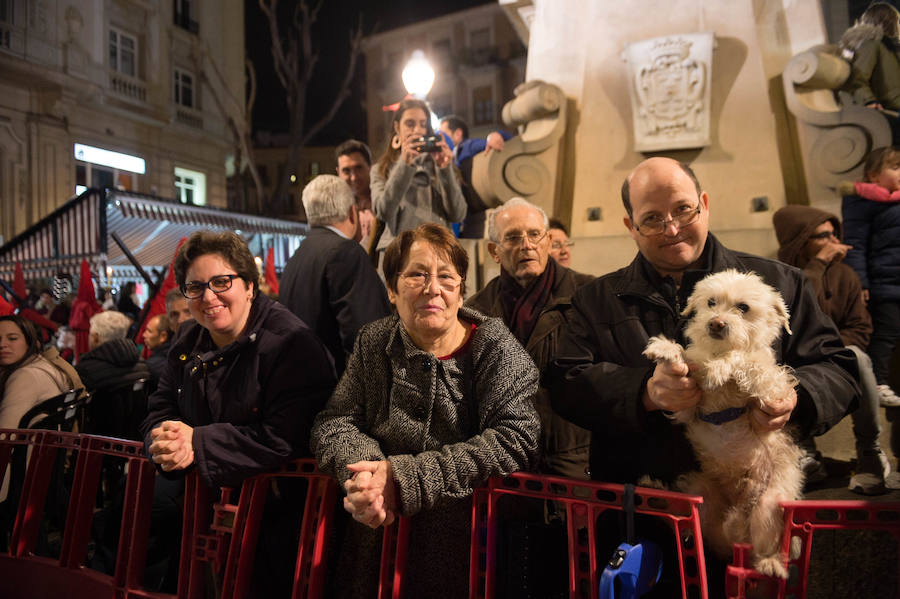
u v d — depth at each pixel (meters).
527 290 2.83
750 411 1.71
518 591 1.96
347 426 2.07
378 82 40.16
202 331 2.59
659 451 2.01
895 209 3.53
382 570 2.03
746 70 4.87
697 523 1.67
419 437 2.00
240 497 2.27
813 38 4.92
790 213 3.57
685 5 5.00
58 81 17.64
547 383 2.18
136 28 21.22
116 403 3.97
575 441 2.63
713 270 1.96
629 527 1.73
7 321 3.62
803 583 1.68
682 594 1.69
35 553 3.08
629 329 2.04
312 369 2.33
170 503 2.89
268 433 2.23
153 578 3.05
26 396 3.48
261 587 2.28
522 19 6.64
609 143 5.18
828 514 1.68
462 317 2.18
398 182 3.45
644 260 2.09
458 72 38.19
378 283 3.05
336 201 3.15
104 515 3.21
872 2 4.81
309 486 2.23
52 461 2.97
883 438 3.17
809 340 1.92
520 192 5.29
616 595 1.67
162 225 13.23
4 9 16.23
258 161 40.75
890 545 2.07
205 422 2.38
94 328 4.91
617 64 5.18
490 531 1.95
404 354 2.07
